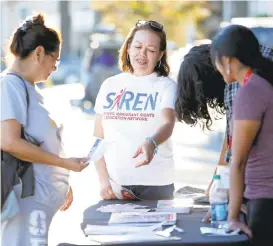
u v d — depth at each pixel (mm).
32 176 4770
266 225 4277
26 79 4805
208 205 5047
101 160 5379
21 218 4863
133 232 4379
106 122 5297
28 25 4770
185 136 16203
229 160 4914
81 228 4625
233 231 4262
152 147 4977
